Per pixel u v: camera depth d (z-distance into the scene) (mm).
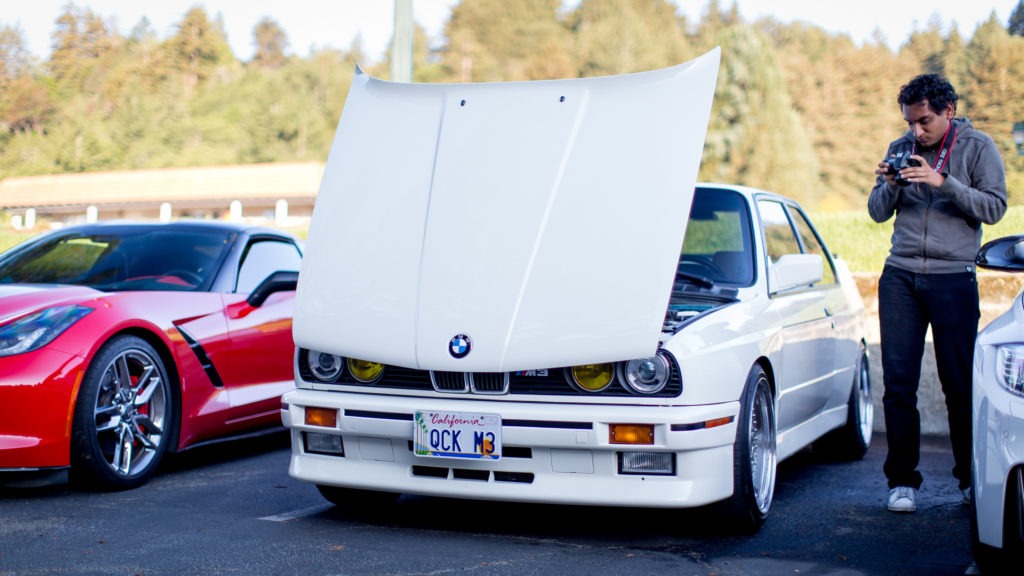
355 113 4215
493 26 86312
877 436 6961
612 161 3791
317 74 91250
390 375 3768
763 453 4059
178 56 91375
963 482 4473
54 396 4316
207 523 3967
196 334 5121
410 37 8836
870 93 62344
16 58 88625
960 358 4289
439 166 3949
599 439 3473
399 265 3834
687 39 78125
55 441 4328
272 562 3367
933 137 4281
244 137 85250
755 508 3809
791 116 54375
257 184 57500
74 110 87875
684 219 3666
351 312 3812
